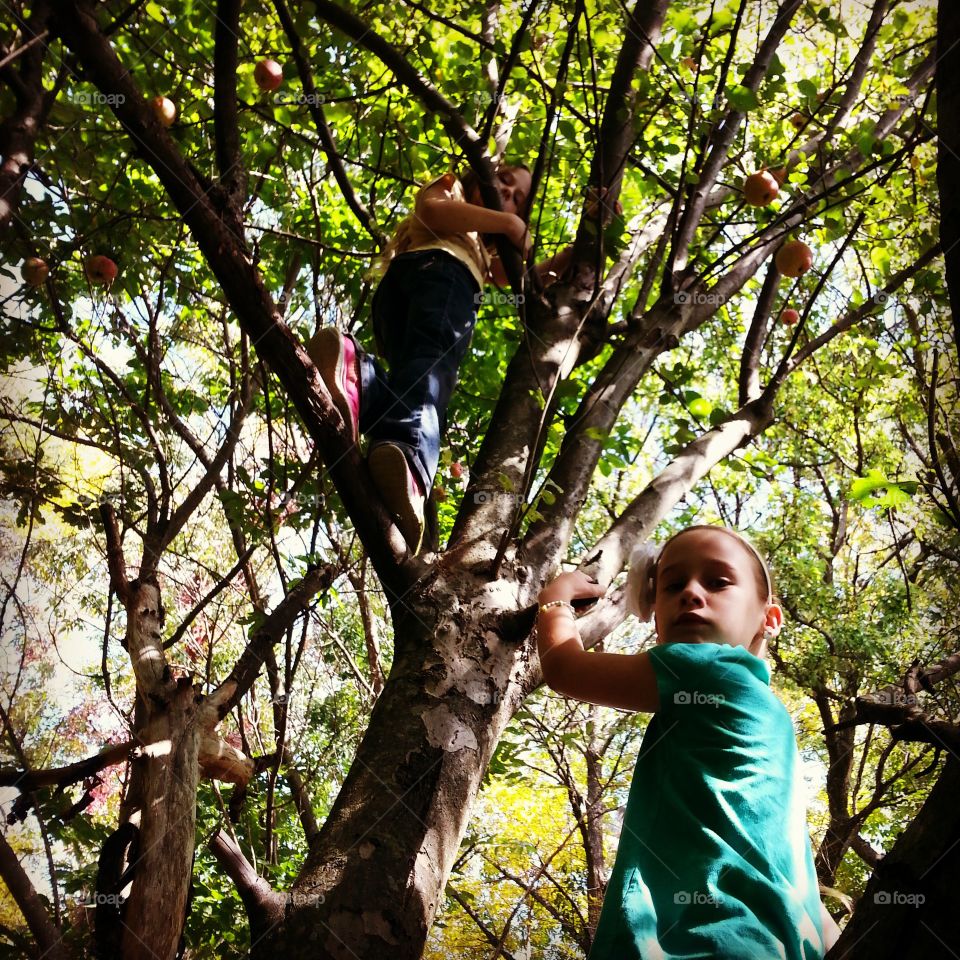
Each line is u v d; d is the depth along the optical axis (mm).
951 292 992
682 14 3395
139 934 2588
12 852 2467
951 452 3840
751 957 1087
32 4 2818
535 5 3104
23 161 2703
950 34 1039
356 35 3250
